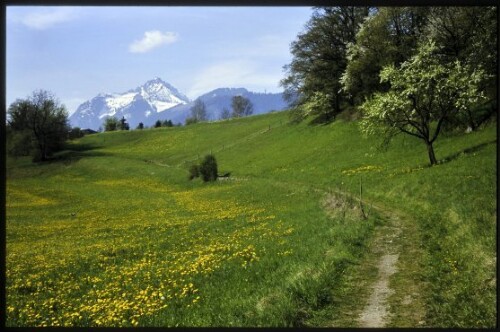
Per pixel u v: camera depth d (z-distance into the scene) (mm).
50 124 95000
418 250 14477
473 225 14086
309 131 64375
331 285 11406
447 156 30844
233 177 54781
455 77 29922
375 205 24562
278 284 12039
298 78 64688
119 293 13977
